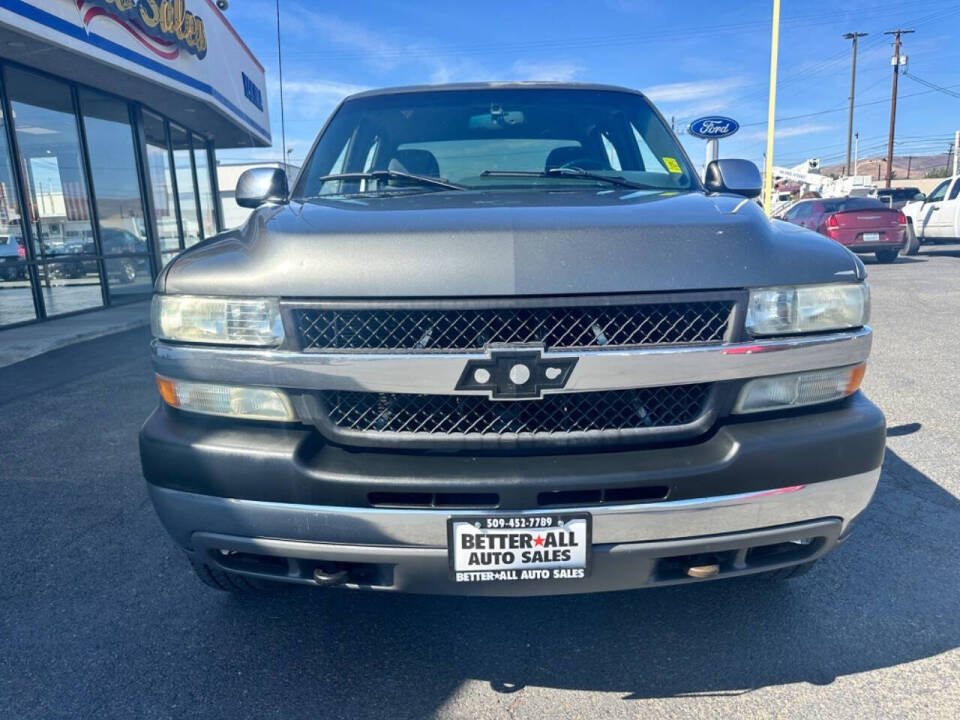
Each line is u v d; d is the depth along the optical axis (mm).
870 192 25422
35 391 6070
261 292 2051
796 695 2219
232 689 2299
